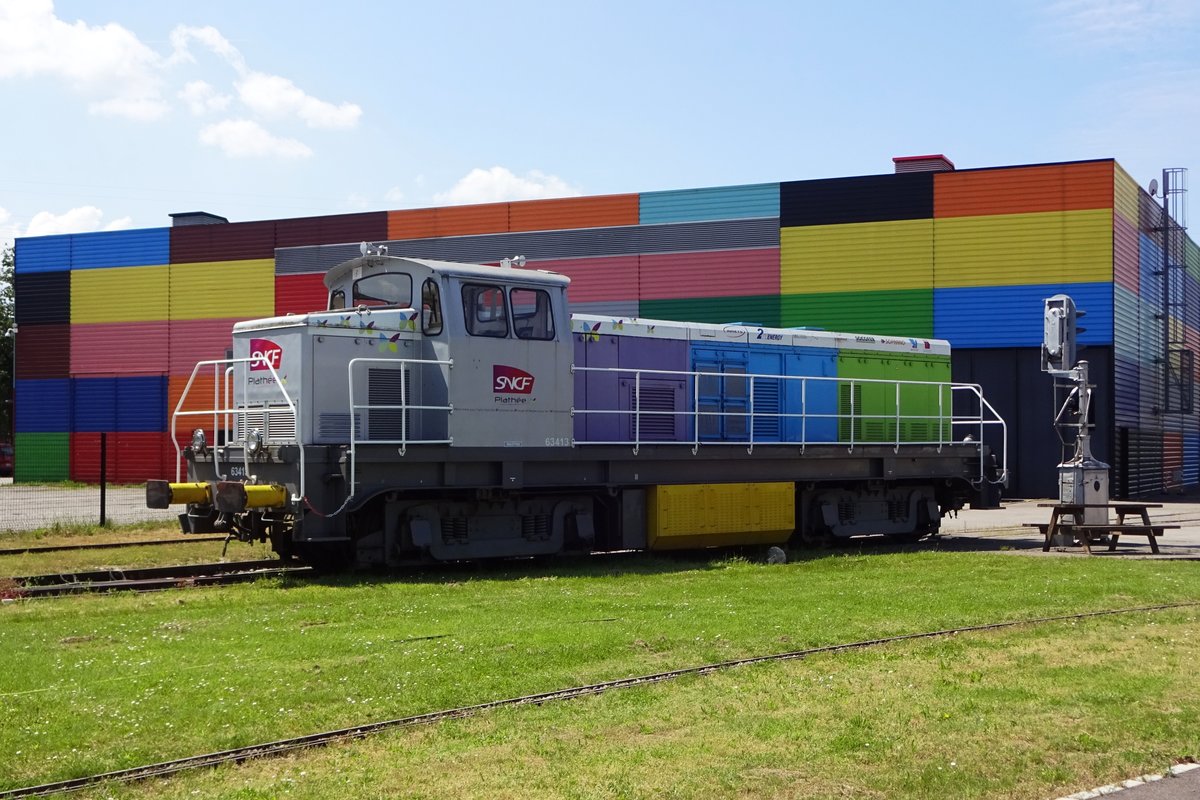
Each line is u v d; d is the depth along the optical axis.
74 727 7.23
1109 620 11.48
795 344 20.55
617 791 6.13
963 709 7.82
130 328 42.03
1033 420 34.03
